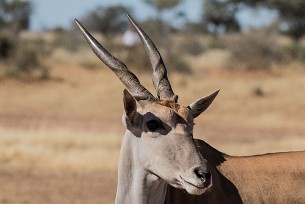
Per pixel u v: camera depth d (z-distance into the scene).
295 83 83.75
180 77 87.38
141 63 92.31
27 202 35.81
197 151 17.59
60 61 98.25
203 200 19.25
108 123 64.88
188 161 17.39
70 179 41.94
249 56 107.56
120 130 60.69
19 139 50.00
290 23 158.62
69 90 78.44
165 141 17.72
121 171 18.91
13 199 36.31
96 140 50.84
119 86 80.31
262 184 19.92
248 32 113.00
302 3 151.00
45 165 44.72
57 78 83.88
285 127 66.81
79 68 92.88
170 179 17.66
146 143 18.03
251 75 100.25
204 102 18.95
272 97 78.25
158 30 111.19
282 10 153.88
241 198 19.69
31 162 45.31
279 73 102.12
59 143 49.66
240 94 78.31
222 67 105.94
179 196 19.30
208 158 19.84
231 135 60.56
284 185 20.03
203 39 171.38
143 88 18.42
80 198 37.16
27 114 67.75
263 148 50.28
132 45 97.31
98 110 71.69
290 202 19.92
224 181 19.77
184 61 97.75
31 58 86.94
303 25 157.62
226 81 87.44
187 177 17.28
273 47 111.75
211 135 60.09
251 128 65.56
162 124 17.81
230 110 73.00
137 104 19.22
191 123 18.16
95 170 44.34
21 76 82.38
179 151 17.55
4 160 45.59
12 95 75.81
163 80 19.16
